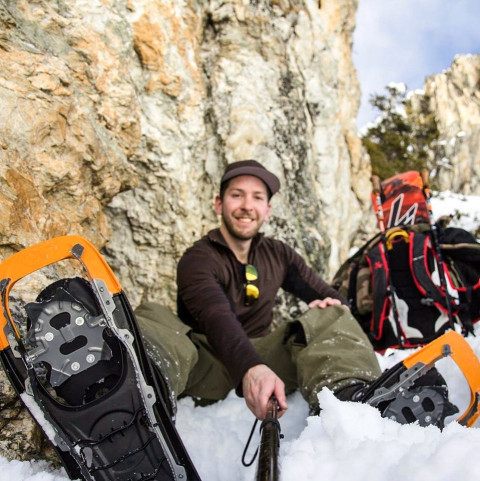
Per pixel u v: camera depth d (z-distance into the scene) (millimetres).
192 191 3205
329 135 4422
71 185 2055
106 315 1220
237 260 2211
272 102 3740
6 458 1290
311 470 1069
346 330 1765
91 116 2252
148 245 2973
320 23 4547
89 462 1159
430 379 1364
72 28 2344
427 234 2764
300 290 2459
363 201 5590
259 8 3773
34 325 1200
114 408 1185
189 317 2195
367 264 2887
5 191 1665
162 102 3057
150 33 2922
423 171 3234
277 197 3600
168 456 1178
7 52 1931
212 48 3600
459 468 879
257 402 1429
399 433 1159
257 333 2293
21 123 1821
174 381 1567
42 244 1278
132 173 2584
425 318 2629
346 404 1277
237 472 1492
